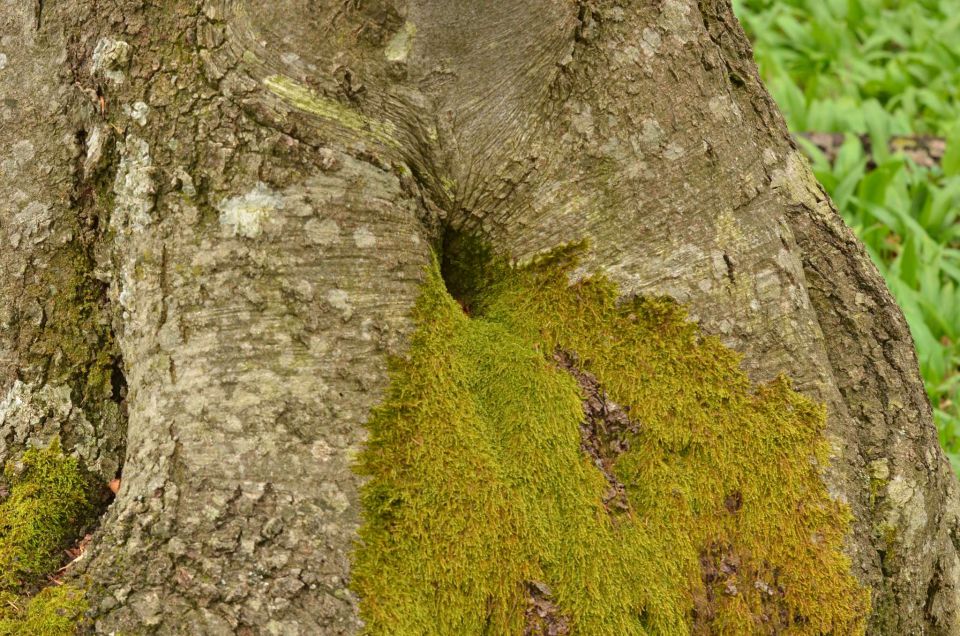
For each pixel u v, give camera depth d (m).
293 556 3.17
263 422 3.18
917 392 3.36
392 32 3.23
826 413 3.30
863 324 3.35
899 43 7.11
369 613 3.16
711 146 3.29
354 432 3.20
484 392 3.27
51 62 3.22
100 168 3.22
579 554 3.23
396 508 3.20
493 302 3.31
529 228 3.29
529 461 3.24
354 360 3.20
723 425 3.28
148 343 3.21
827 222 3.36
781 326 3.30
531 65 3.27
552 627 3.21
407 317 3.23
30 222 3.24
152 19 3.20
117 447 3.27
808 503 3.28
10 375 3.24
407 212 3.24
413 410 3.21
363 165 3.21
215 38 3.19
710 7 3.34
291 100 3.20
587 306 3.29
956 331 4.72
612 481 3.26
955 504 3.41
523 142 3.28
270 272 3.19
